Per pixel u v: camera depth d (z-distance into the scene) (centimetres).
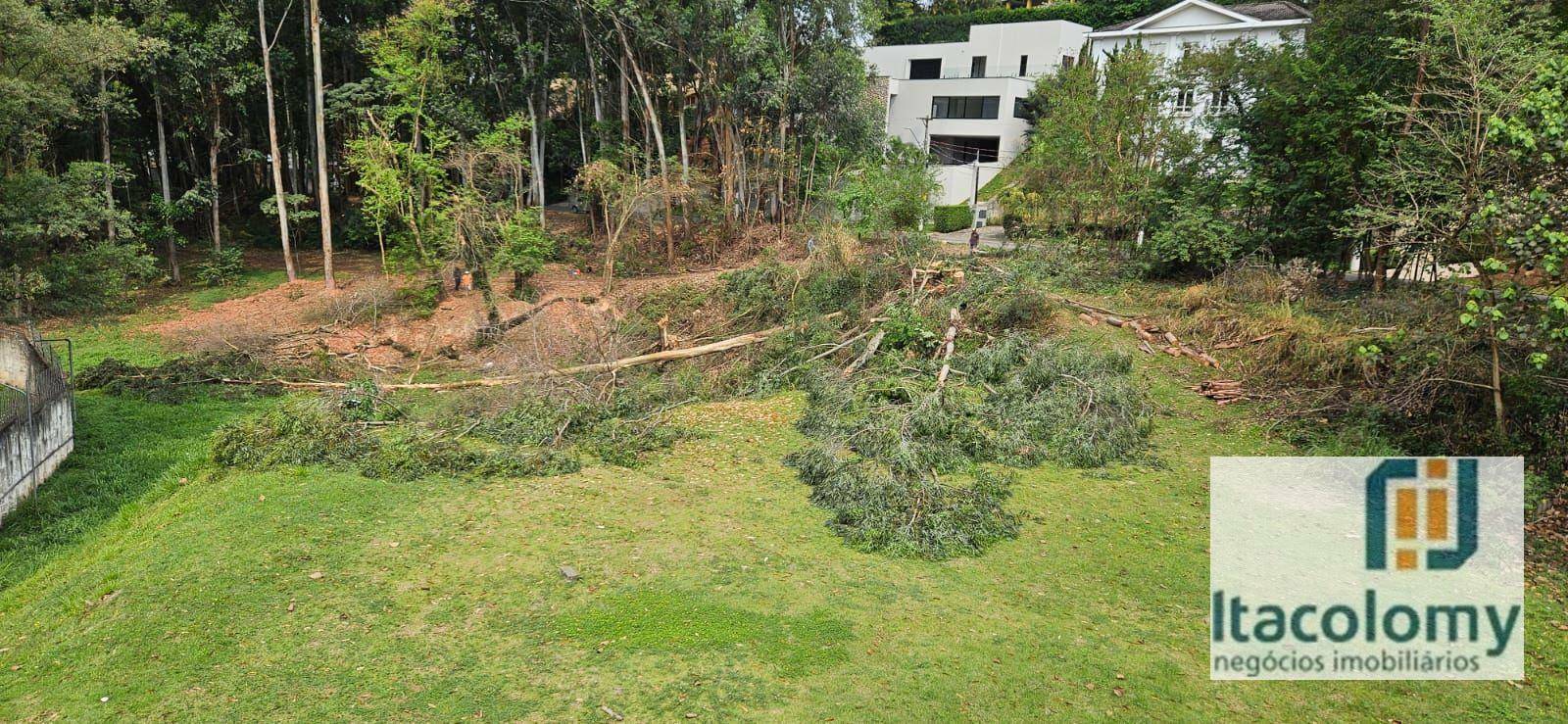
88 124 2595
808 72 2873
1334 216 1698
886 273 1952
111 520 1077
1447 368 1131
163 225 2738
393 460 1184
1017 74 4178
